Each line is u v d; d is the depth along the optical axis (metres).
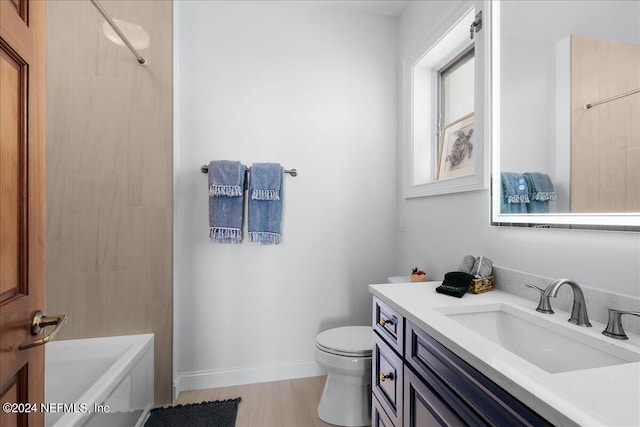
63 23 1.79
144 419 1.69
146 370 1.74
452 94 1.90
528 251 1.20
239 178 1.91
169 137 1.89
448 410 0.83
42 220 0.75
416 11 2.05
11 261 0.65
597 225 0.93
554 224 1.08
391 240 2.29
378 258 2.27
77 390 1.59
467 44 1.74
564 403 0.52
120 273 1.83
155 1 1.89
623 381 0.59
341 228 2.22
